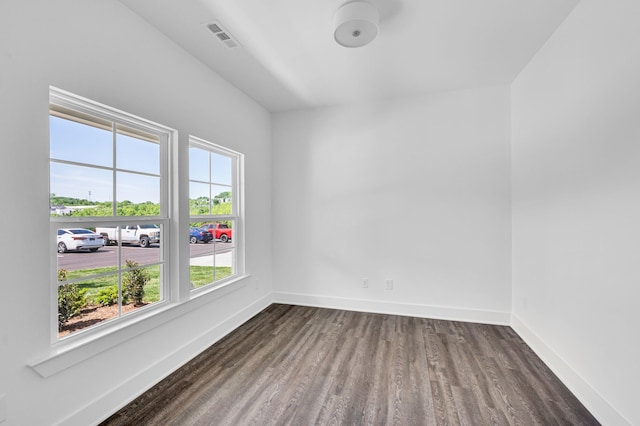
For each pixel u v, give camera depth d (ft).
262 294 11.44
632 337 4.54
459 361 7.28
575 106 6.01
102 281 5.67
